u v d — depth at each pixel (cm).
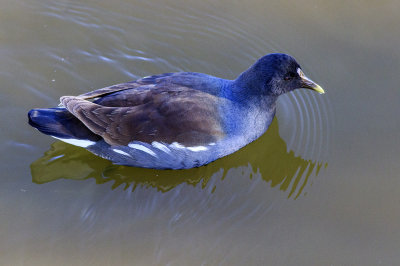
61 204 1028
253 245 974
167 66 1316
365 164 1117
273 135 1201
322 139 1181
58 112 1029
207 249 965
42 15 1377
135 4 1434
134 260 941
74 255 944
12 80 1228
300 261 946
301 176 1113
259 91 1087
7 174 1067
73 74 1266
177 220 1017
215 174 1119
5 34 1320
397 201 1044
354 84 1270
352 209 1034
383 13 1413
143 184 1084
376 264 941
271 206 1052
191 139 1012
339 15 1414
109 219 1011
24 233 973
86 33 1358
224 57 1346
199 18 1430
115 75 1281
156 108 1006
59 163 1102
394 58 1316
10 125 1143
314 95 1275
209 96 1045
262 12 1432
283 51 1347
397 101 1230
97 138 1030
